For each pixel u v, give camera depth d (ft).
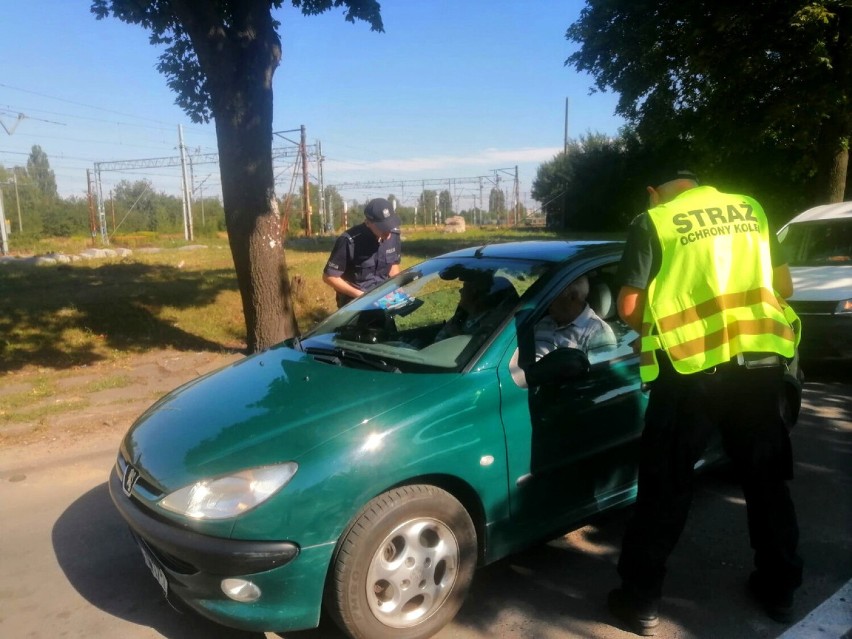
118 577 11.76
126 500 9.99
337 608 8.88
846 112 39.91
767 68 41.81
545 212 172.14
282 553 8.52
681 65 47.03
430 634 9.63
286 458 8.86
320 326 14.16
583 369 10.62
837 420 18.71
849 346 21.31
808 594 10.74
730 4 40.24
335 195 238.68
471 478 9.78
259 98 23.97
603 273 12.67
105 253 74.54
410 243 84.38
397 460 9.09
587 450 11.18
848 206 27.22
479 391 10.03
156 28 28.12
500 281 12.25
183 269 50.34
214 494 8.77
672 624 10.05
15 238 185.16
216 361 26.89
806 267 24.03
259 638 9.88
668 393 9.53
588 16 49.96
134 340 29.89
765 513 9.95
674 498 9.60
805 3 36.63
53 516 14.16
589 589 11.03
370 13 28.53
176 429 10.39
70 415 20.31
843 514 13.35
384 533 9.00
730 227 9.47
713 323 9.22
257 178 24.34
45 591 11.34
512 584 11.19
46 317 32.19
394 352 11.61
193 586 8.87
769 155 62.95
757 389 9.55
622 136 128.06
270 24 24.11
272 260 24.94
